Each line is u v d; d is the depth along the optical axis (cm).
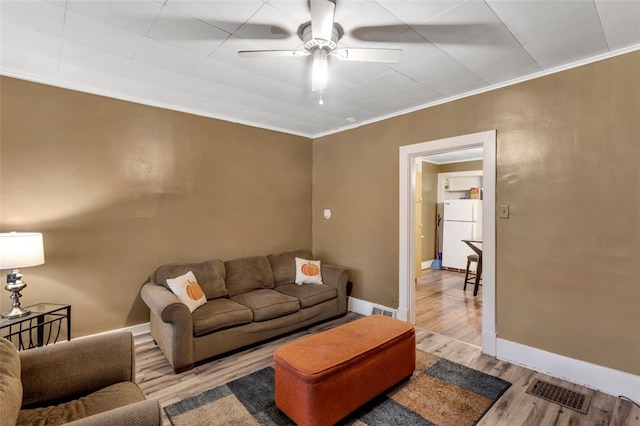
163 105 349
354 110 371
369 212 412
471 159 718
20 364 154
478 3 178
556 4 179
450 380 254
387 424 203
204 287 335
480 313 421
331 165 465
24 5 179
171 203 356
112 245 318
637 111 225
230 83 293
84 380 168
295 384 196
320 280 409
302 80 287
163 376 261
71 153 296
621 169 232
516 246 283
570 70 253
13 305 250
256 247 430
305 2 178
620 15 188
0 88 264
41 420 142
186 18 193
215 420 207
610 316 237
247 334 306
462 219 700
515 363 281
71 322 296
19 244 236
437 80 284
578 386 245
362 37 214
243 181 417
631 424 202
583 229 248
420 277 636
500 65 255
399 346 239
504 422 204
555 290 262
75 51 234
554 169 262
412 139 363
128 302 328
